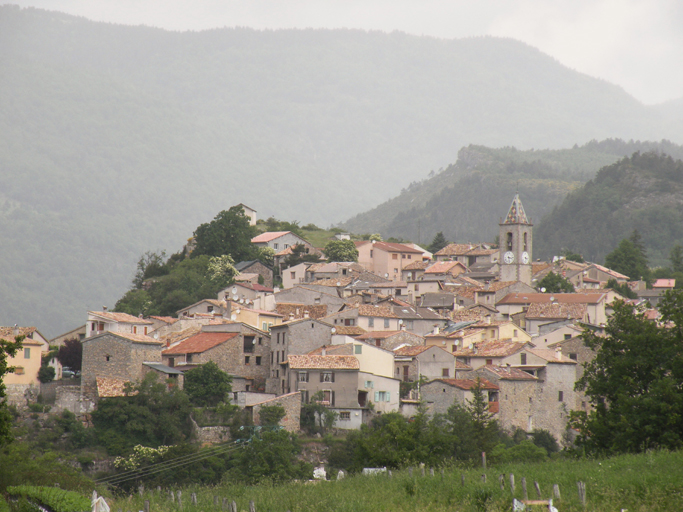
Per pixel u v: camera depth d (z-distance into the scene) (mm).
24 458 144875
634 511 88312
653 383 139125
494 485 100125
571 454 145375
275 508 98500
